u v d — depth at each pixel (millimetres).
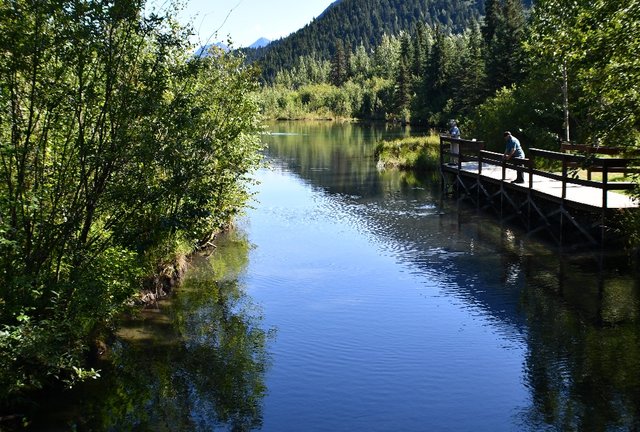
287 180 31359
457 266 14672
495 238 17531
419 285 13266
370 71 138875
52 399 8336
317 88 137750
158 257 12844
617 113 9531
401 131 73000
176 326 11141
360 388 8531
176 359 9680
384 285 13352
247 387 8664
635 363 9039
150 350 10039
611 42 9312
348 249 16719
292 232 19141
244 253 16516
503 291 12656
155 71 8945
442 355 9570
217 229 17719
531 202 18094
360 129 79625
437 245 16891
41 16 7789
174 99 9406
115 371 9219
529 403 7977
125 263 9500
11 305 7555
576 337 10109
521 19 51406
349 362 9406
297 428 7512
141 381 8906
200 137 11492
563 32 10188
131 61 8711
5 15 7523
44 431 7508
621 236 14609
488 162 21656
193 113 9422
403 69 96500
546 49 10570
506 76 51156
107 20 8156
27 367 7926
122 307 10047
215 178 13422
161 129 9148
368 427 7484
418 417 7699
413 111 85438
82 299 8312
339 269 14734
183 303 12445
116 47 8453
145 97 8602
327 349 9953
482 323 10906
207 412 7980
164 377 9039
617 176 20406
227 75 14320
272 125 97438
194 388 8680
